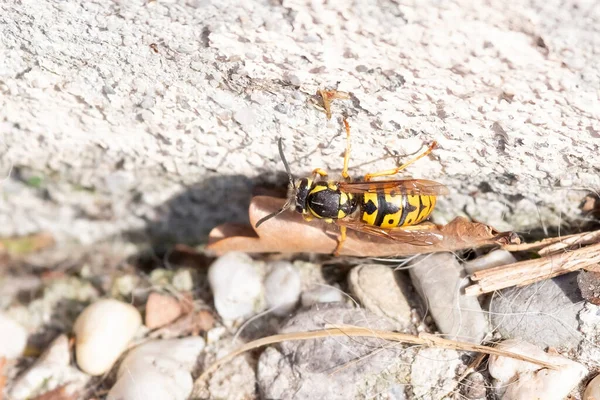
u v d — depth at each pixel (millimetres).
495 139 160
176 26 156
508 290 166
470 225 166
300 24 152
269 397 168
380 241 170
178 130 169
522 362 161
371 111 160
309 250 173
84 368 174
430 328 168
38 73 166
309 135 165
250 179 176
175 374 172
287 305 176
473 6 147
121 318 175
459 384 164
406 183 166
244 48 156
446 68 153
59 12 158
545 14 147
